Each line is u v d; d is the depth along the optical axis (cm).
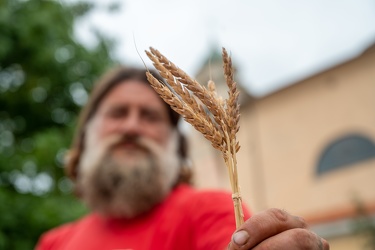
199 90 97
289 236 96
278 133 1181
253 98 1234
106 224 217
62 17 597
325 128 1106
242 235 94
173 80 95
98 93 255
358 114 1062
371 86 1055
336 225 947
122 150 222
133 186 207
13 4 579
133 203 204
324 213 996
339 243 939
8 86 591
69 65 598
